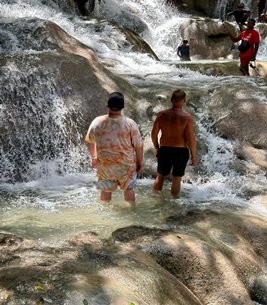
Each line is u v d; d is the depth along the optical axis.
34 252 4.27
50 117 7.70
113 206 6.11
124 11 19.94
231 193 6.88
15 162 7.27
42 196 6.52
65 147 7.67
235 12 19.95
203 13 24.25
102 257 4.22
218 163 7.76
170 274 4.29
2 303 3.22
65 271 3.73
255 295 4.74
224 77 10.72
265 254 5.26
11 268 3.76
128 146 5.85
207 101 8.88
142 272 3.99
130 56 13.32
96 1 18.95
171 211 6.01
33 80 7.83
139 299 3.53
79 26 14.14
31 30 10.03
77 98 8.03
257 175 7.50
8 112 7.43
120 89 8.73
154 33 20.02
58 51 9.37
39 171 7.36
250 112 8.44
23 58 8.08
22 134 7.43
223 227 5.45
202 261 4.60
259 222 5.68
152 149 7.77
